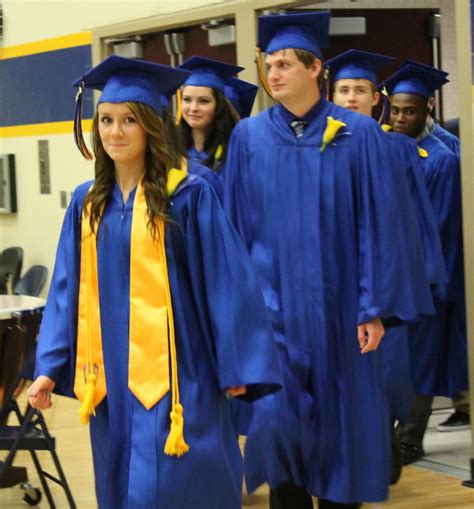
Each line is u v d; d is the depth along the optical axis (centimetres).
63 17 1528
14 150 1709
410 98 1005
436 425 1135
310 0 1077
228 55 1220
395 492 877
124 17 1392
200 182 543
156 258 538
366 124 709
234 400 798
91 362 555
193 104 917
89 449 1043
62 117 1570
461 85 872
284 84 703
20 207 1712
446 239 1012
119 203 546
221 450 548
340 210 705
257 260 718
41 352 561
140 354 541
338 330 703
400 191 712
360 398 705
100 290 551
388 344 827
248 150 727
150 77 548
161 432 535
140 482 532
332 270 703
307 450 704
